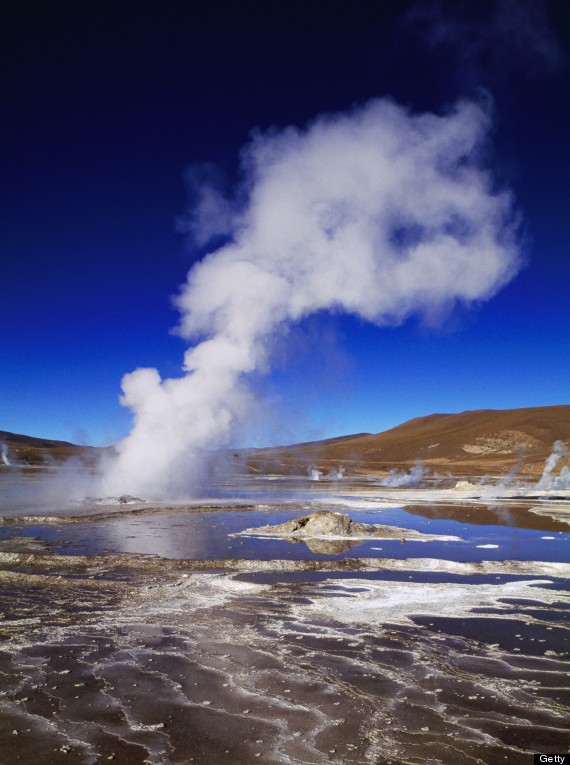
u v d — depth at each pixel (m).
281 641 9.46
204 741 6.16
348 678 7.92
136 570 14.72
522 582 13.63
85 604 11.63
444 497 39.03
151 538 19.81
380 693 7.43
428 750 5.98
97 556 15.94
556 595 12.43
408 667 8.34
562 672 8.16
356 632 9.95
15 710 6.93
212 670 8.22
